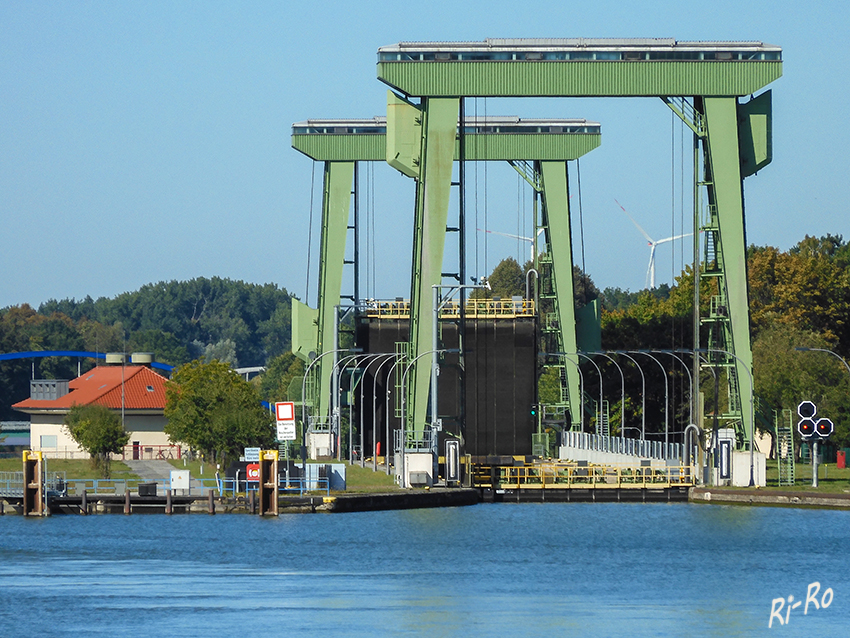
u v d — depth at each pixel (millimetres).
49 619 192375
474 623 190750
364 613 197000
